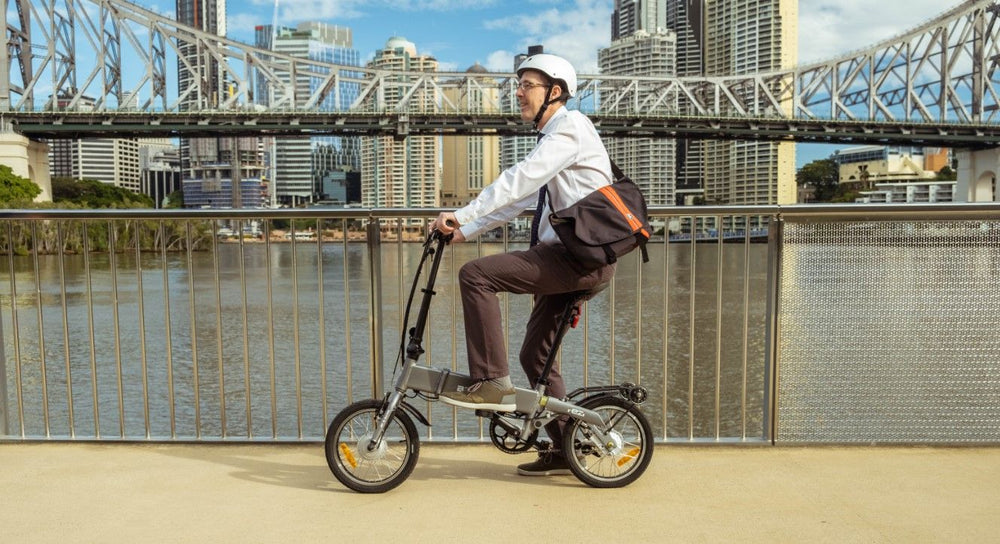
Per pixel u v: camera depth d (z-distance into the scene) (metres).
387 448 2.64
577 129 2.45
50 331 17.88
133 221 3.21
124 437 3.28
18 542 2.30
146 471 2.92
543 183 2.42
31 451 3.17
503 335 2.54
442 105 61.34
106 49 62.59
